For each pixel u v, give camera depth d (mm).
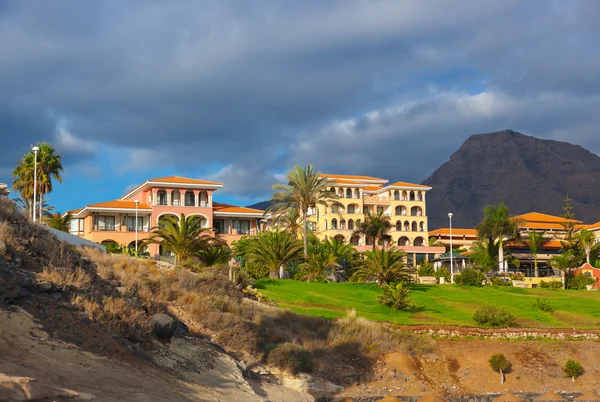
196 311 31547
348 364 34156
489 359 37500
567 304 57781
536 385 35625
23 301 20078
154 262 42312
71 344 18828
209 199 91250
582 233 103750
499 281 75438
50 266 24312
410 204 117375
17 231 26438
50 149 74688
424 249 110062
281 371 29812
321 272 63438
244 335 30844
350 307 48219
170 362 22781
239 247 75438
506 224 95875
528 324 46750
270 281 57719
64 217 80188
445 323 44969
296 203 75562
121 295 26375
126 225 88312
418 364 36219
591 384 36156
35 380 14023
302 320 38500
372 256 59719
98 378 16922
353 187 113250
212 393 21188
